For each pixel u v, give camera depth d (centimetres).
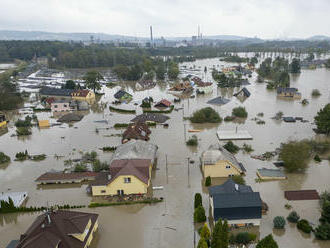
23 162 6794
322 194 4753
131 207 4834
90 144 7775
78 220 3909
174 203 4897
